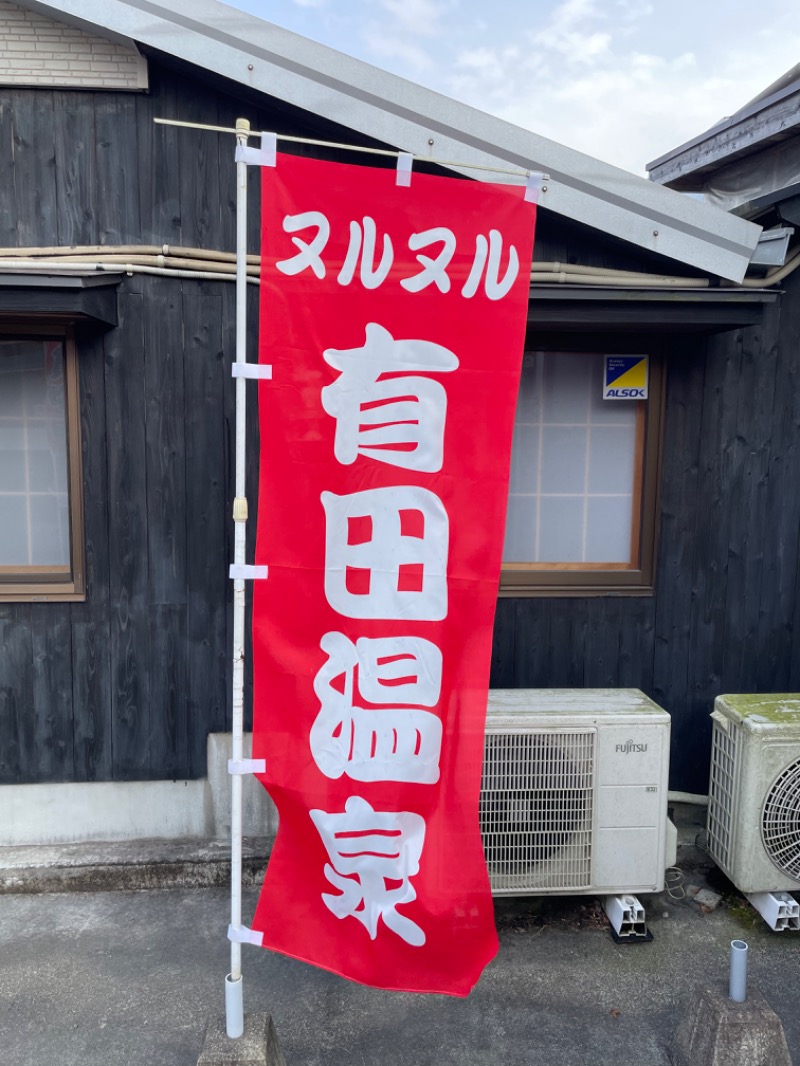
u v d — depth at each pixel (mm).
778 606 4824
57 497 4484
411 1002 3510
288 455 2924
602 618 4734
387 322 2904
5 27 4070
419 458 2973
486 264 2908
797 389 4695
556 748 3957
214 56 3904
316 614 2988
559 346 4539
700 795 4871
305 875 3059
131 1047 3254
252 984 3623
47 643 4480
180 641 4547
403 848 3070
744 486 4727
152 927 4051
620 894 4043
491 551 3016
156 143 4242
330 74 3924
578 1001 3516
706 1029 3016
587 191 4070
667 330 4344
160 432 4414
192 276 4301
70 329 4281
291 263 2838
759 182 6285
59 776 4570
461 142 4012
